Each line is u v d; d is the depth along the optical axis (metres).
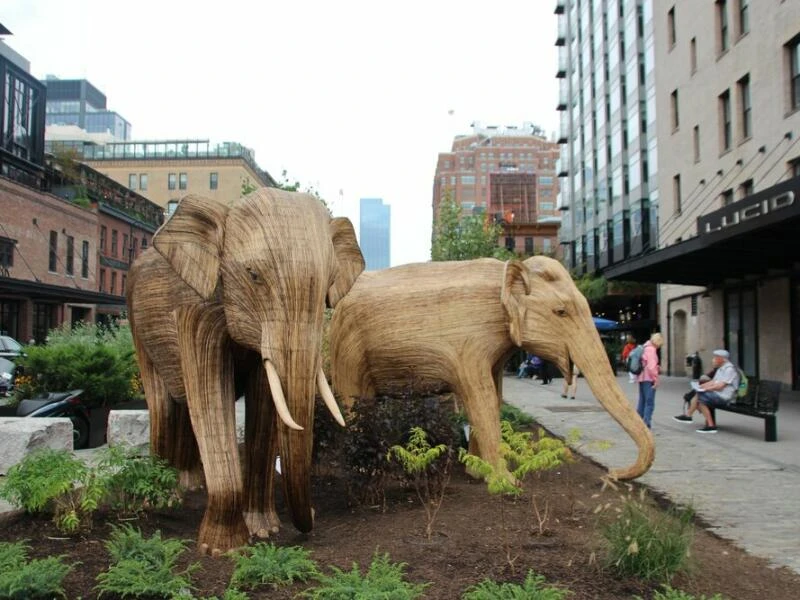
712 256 19.44
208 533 4.59
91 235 44.59
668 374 31.45
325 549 4.78
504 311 6.84
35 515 5.36
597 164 49.31
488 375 6.88
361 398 6.46
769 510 6.59
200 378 4.61
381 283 7.21
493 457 6.75
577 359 6.80
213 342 4.61
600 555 4.55
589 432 11.91
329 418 6.93
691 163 28.28
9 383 15.85
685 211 28.77
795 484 7.75
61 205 40.28
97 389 10.91
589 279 41.88
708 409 12.26
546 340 6.90
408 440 6.12
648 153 39.03
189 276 4.25
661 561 4.25
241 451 8.09
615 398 6.62
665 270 22.69
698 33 27.56
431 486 6.32
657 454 9.70
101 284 46.84
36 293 30.77
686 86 28.80
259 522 5.13
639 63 40.19
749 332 23.56
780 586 4.50
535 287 7.00
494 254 25.88
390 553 4.64
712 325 26.20
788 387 20.84
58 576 3.89
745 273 23.20
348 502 6.11
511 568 4.34
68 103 170.12
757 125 22.72
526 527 5.29
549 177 132.00
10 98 38.31
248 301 4.21
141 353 5.96
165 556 4.22
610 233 46.31
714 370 13.49
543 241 74.50
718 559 5.02
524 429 12.16
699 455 9.65
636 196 40.44
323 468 7.21
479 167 134.88
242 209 4.32
